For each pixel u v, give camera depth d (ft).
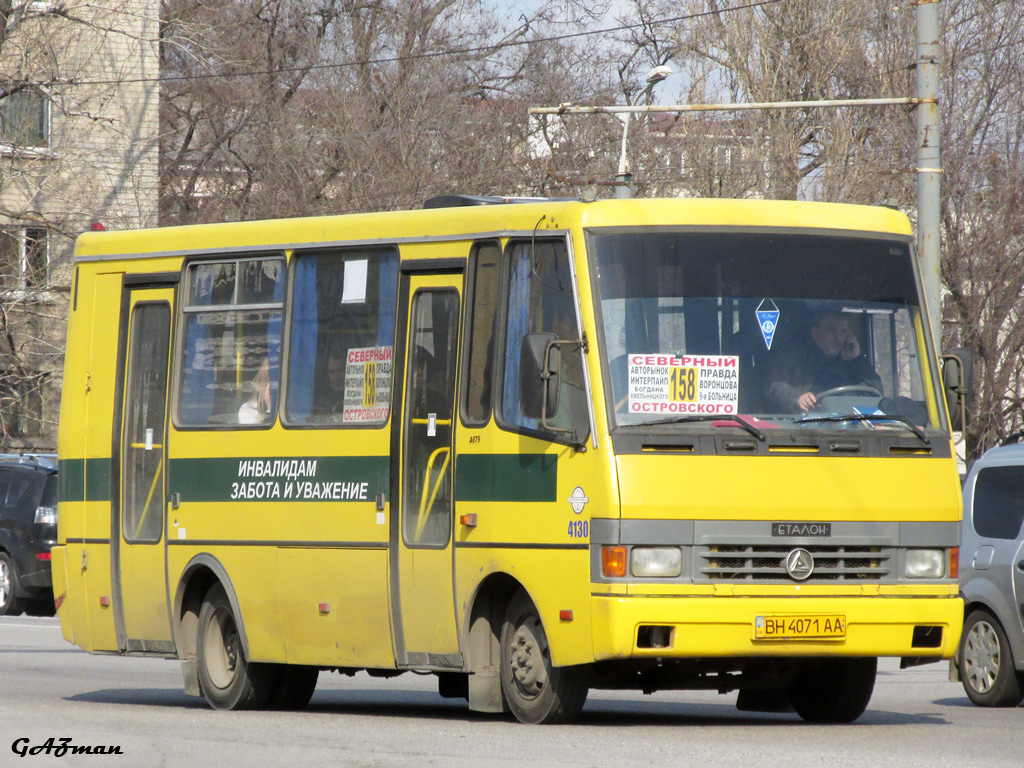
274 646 110.63
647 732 93.76
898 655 94.07
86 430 125.39
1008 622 124.26
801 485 92.22
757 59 359.87
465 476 98.99
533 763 78.18
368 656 104.68
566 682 94.73
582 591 90.79
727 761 78.95
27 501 229.66
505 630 98.43
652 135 370.94
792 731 96.48
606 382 91.97
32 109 344.49
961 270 328.70
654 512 89.92
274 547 110.52
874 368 97.19
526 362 90.94
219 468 114.83
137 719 103.71
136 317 122.72
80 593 124.98
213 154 410.11
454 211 103.24
